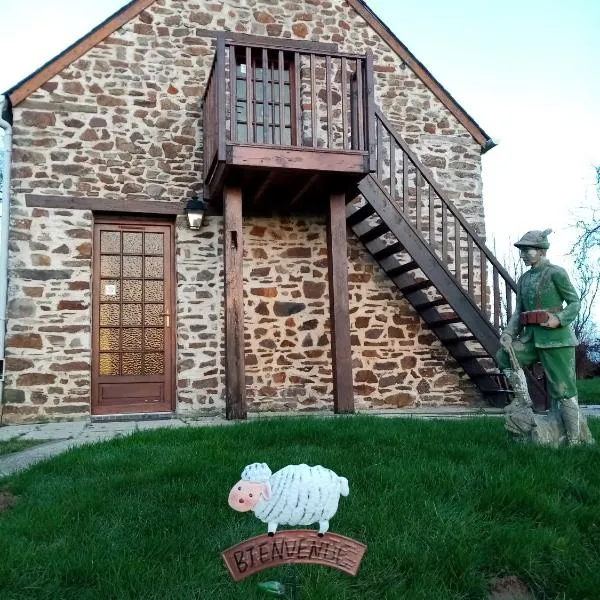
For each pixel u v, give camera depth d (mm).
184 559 2355
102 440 4527
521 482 3008
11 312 6801
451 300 6875
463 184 8547
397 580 2266
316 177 6410
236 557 1929
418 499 2873
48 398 6812
